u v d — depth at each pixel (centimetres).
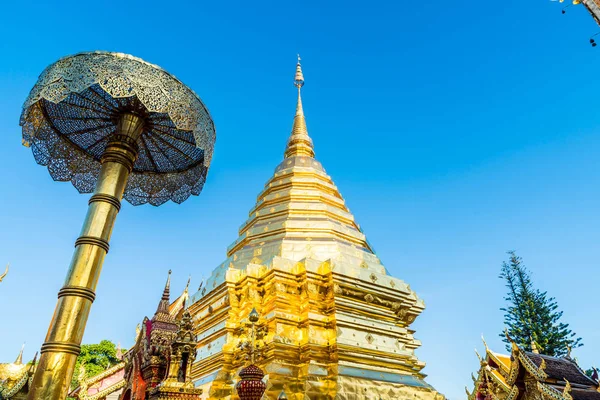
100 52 696
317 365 1390
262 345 1409
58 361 532
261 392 954
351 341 1459
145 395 1381
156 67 714
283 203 2091
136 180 985
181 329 1127
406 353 1588
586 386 1959
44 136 852
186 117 715
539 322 4138
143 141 886
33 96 688
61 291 578
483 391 2508
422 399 1471
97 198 646
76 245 614
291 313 1498
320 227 1892
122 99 745
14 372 2838
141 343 1539
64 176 906
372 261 1875
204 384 1442
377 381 1407
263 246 1811
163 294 1695
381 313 1602
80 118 845
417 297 1834
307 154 2639
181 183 982
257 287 1579
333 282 1526
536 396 1908
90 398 3106
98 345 5447
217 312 1641
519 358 1998
